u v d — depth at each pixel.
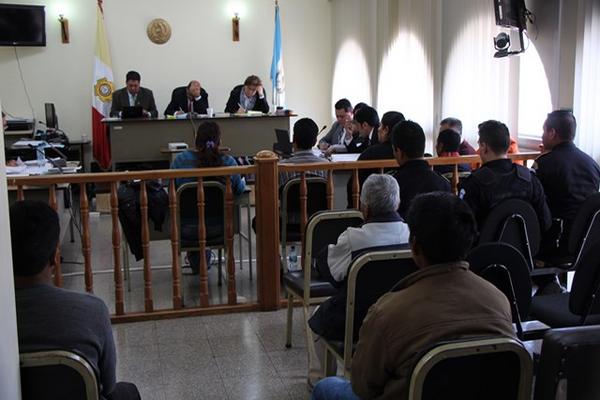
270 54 9.51
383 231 2.29
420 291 1.46
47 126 8.27
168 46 9.16
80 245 5.80
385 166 3.84
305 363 3.11
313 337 2.86
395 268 2.16
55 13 8.74
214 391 2.84
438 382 1.35
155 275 4.75
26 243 1.56
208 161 4.09
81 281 4.68
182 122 7.28
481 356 1.35
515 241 3.00
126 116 7.25
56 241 1.63
